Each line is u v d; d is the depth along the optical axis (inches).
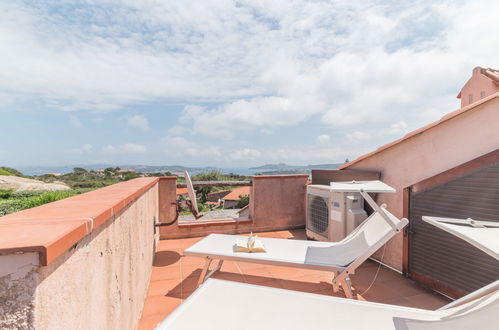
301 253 105.0
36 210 45.9
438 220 64.9
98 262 46.7
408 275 121.5
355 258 93.2
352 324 50.7
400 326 49.7
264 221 210.5
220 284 66.2
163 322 50.7
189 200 163.3
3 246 25.5
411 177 124.0
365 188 93.0
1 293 26.0
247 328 49.3
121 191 80.9
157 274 130.9
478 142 96.4
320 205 166.9
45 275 28.3
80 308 38.1
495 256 44.9
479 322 46.9
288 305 57.3
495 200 87.9
